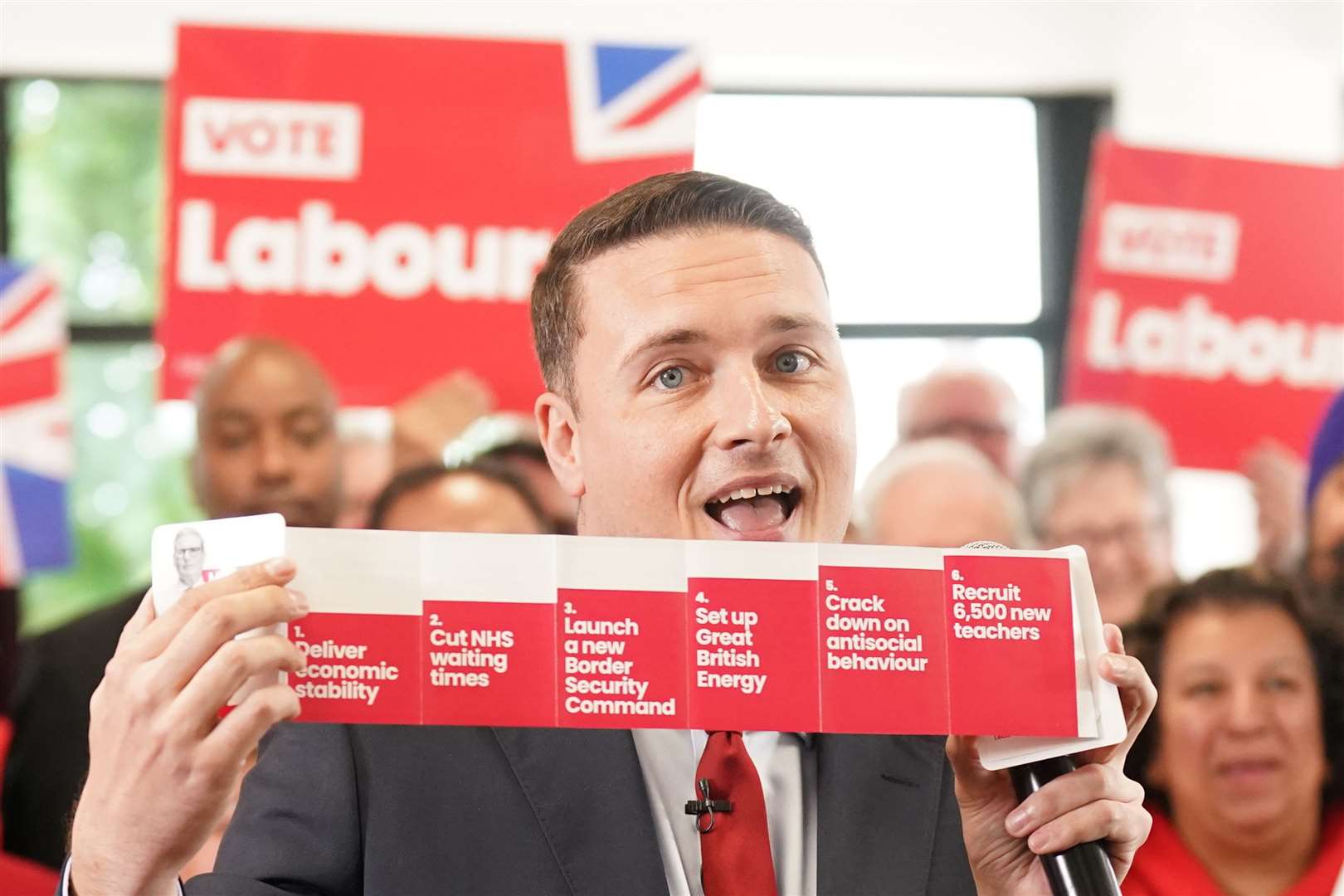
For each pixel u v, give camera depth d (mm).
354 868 1393
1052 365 5133
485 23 4988
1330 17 5180
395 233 3928
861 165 5199
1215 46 5250
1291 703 3027
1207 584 3170
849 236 5160
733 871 1348
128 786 1094
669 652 1237
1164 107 5242
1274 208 4566
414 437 3885
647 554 1253
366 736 1439
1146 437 4430
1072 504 4367
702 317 1443
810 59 5152
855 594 1261
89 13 4992
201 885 1330
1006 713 1248
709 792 1383
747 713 1233
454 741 1434
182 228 3904
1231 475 4500
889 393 5066
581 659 1228
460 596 1221
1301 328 4543
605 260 1504
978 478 4297
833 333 1500
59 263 5051
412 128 3939
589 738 1438
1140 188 4547
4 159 5070
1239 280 4543
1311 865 2969
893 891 1389
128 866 1104
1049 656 1263
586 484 1523
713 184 1516
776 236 1500
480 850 1374
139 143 5141
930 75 5230
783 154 5184
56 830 3258
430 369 3912
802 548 1265
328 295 3926
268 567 1129
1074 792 1229
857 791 1444
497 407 3916
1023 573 1277
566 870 1366
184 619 1114
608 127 3965
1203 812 3006
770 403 1432
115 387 4953
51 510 4398
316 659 1189
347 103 3936
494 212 3938
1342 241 4578
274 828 1396
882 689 1246
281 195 3924
